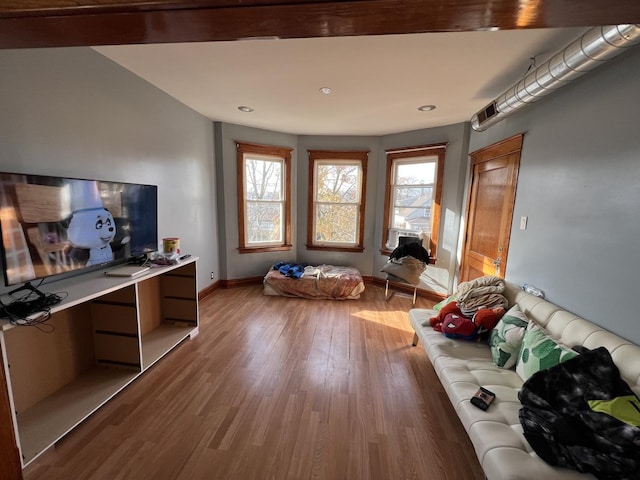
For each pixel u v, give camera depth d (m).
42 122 1.74
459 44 1.90
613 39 1.35
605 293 1.63
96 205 1.97
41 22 0.93
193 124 3.46
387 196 4.49
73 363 2.01
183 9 0.85
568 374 1.36
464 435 1.70
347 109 3.27
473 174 3.46
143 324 2.68
